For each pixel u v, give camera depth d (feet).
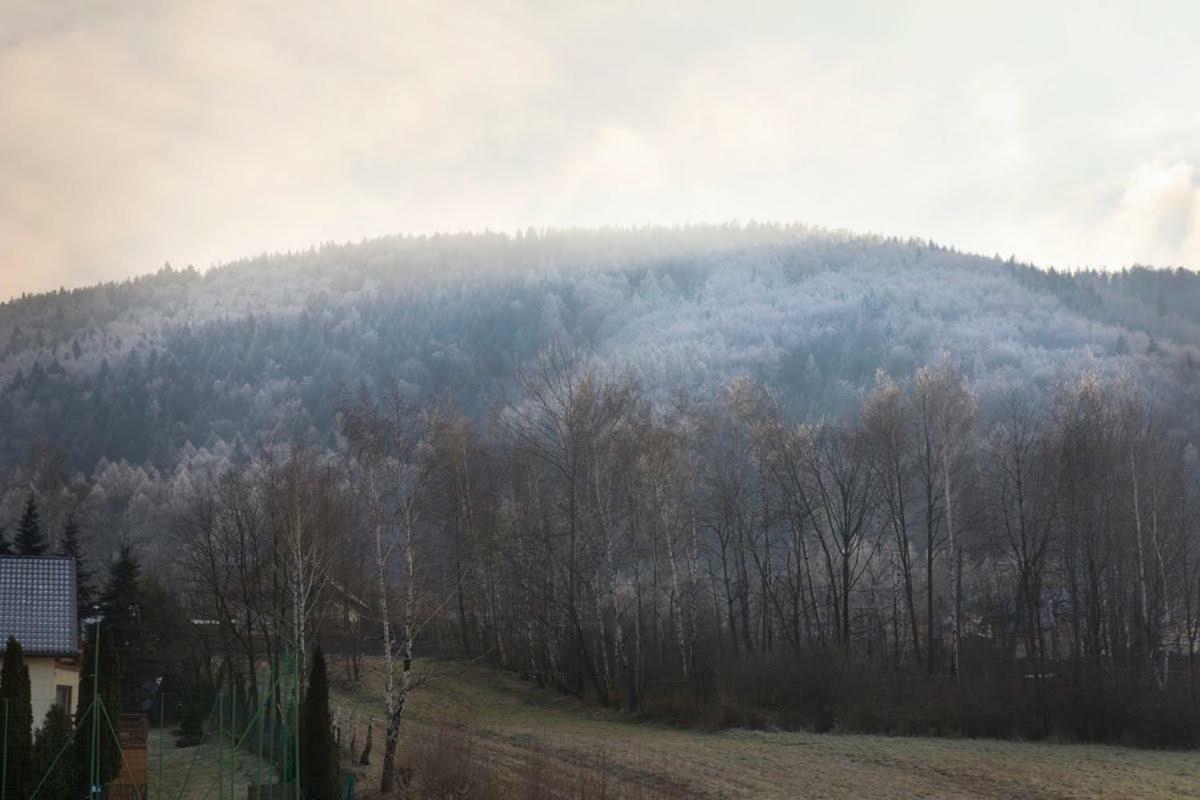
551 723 217.97
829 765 169.07
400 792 141.08
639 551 233.96
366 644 290.15
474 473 260.83
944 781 155.94
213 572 225.15
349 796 134.10
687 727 212.23
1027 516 246.27
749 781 155.74
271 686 157.17
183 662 254.06
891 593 292.61
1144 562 223.71
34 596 160.56
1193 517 232.12
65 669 163.94
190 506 360.07
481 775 149.18
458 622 299.38
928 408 239.09
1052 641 243.81
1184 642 257.14
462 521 255.09
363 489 153.48
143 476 575.79
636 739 196.85
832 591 249.75
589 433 227.81
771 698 219.20
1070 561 225.97
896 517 249.55
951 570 255.09
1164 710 194.29
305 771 131.44
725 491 250.57
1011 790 149.07
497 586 282.36
